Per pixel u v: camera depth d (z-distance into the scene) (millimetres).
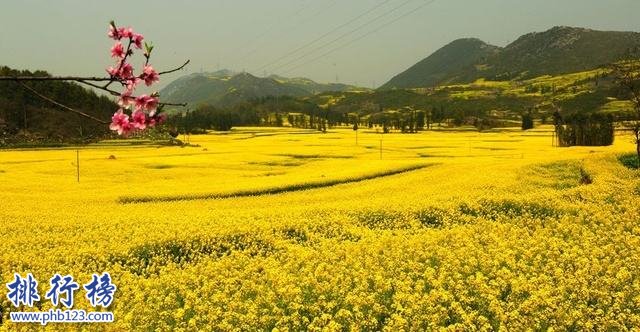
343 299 12297
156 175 50312
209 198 35125
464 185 33875
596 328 10633
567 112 166625
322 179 41125
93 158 66000
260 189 36750
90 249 18281
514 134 116000
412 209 24781
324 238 19719
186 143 93875
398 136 111938
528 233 18750
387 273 14180
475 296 12297
